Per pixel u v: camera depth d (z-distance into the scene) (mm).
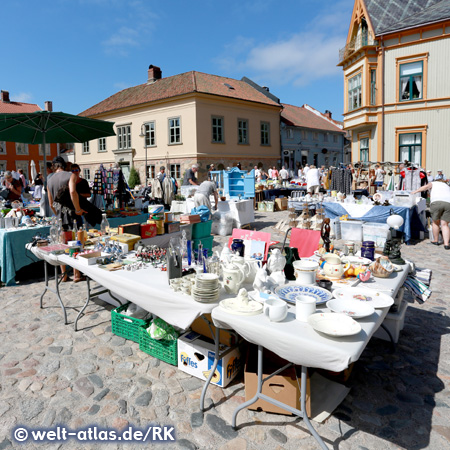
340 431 2373
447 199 7480
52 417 2561
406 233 7918
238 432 2385
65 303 4715
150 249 3768
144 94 25219
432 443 2268
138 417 2547
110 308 4520
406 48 16469
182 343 3064
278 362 2758
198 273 2941
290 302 2504
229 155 23688
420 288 3434
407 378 2988
